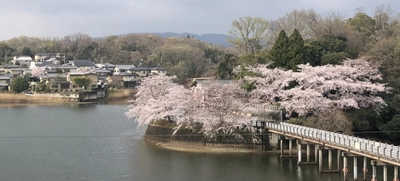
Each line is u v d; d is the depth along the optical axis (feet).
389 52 202.80
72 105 377.71
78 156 171.32
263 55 232.12
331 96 184.44
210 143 177.78
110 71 522.88
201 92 192.34
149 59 584.81
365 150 119.96
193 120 182.60
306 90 179.83
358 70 190.70
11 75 462.60
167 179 138.51
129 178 139.95
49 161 163.63
